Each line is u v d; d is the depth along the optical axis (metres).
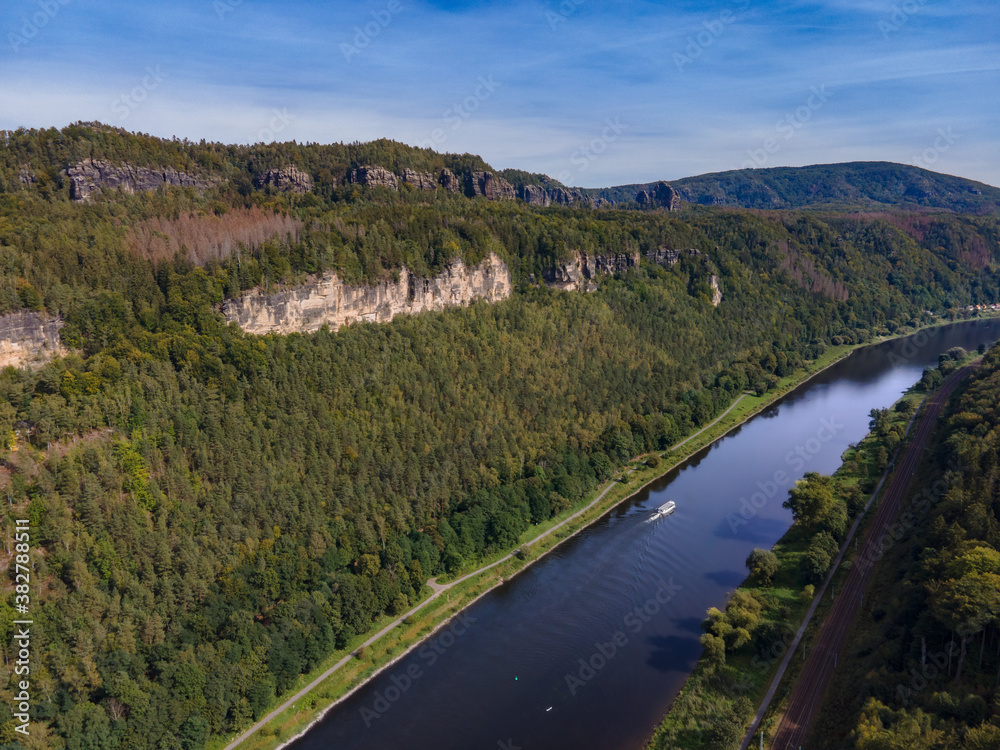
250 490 154.00
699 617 148.00
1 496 124.88
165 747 109.38
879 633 127.12
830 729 109.94
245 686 121.62
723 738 107.81
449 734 119.12
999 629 110.44
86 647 112.56
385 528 163.75
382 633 146.25
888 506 182.75
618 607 153.50
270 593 139.38
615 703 124.25
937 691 104.31
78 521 128.38
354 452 178.12
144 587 125.81
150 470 146.00
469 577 165.88
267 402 178.25
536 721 121.19
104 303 169.12
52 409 142.75
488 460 198.25
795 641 134.38
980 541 124.94
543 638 144.12
